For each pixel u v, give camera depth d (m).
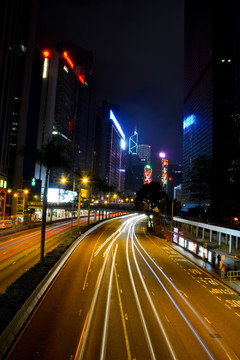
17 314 15.49
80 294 21.62
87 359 12.55
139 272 30.06
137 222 119.50
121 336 15.00
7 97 104.44
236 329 16.84
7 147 107.44
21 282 20.14
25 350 13.09
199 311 19.58
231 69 135.12
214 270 32.97
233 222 75.25
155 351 13.59
